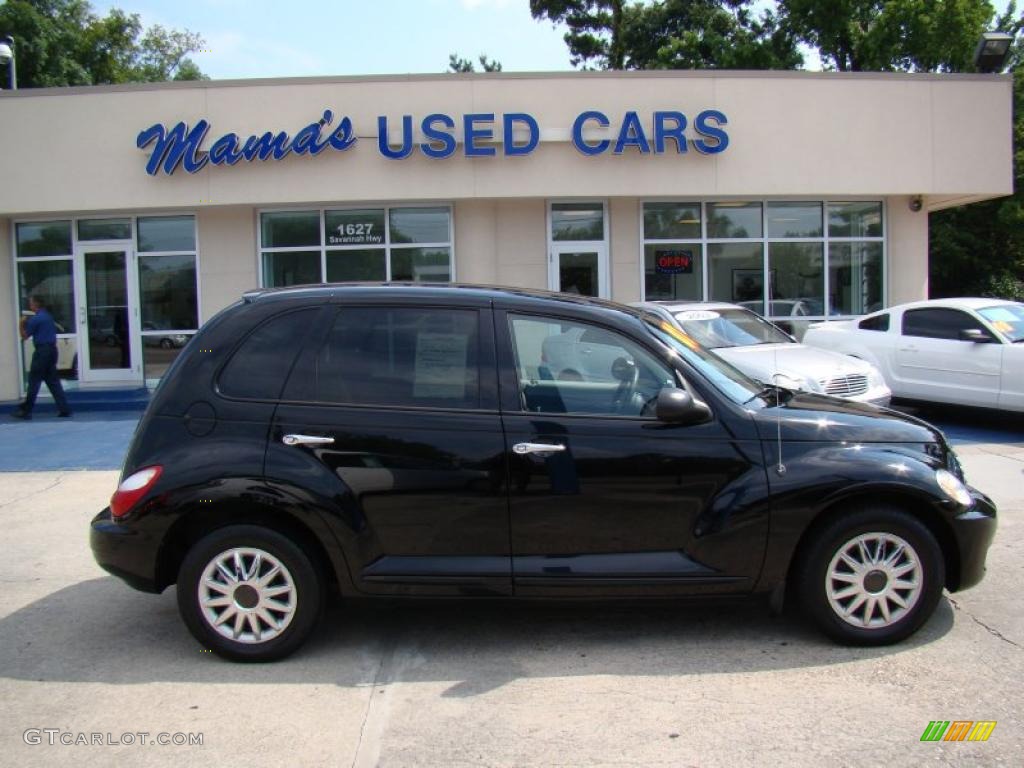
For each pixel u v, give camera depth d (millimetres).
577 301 4457
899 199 14820
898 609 4133
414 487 4062
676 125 13594
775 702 3631
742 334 9617
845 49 27344
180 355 4367
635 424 4125
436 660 4145
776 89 13828
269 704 3703
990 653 4078
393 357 4242
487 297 4340
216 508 4105
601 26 34531
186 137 13398
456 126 13508
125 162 13602
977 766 3125
